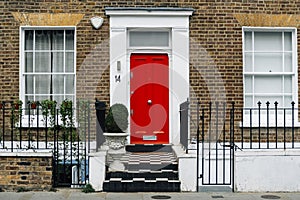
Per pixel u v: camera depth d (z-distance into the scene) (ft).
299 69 38.91
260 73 39.19
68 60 39.17
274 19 38.78
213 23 38.60
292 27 38.88
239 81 38.60
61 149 34.32
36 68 39.09
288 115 39.14
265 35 39.47
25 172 31.27
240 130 38.50
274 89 39.50
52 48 39.11
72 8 38.34
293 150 32.14
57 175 32.83
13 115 35.22
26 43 39.06
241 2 38.70
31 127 37.58
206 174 34.22
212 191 31.86
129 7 38.19
